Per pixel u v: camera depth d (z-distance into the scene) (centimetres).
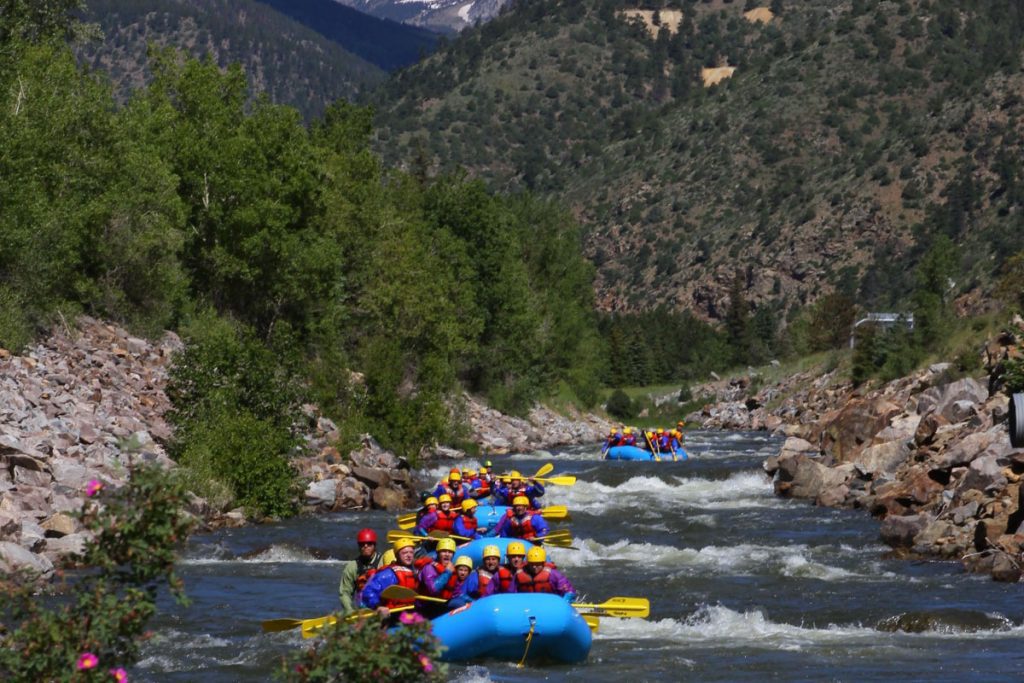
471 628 2134
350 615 1130
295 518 4197
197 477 3956
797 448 5831
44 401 4072
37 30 7012
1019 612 2541
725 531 3978
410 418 6172
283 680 1152
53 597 2377
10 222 4888
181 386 4672
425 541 3281
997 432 3947
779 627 2455
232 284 7075
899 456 4672
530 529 3169
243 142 6988
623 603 2328
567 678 2023
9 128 5141
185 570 3123
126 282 5891
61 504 3209
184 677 2009
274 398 4631
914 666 2064
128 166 5884
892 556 3362
